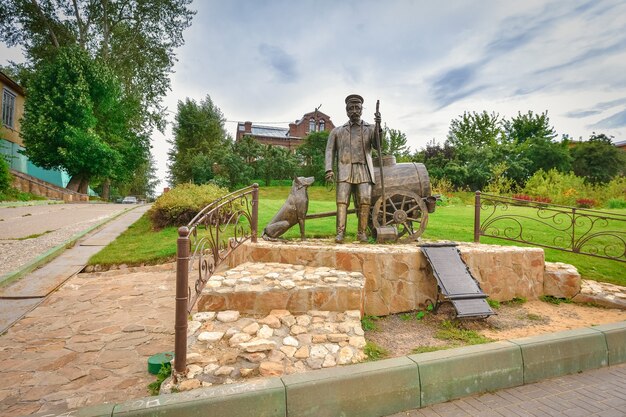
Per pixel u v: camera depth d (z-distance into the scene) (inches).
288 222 253.0
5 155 832.3
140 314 195.5
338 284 172.2
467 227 375.2
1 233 380.2
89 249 331.9
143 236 386.6
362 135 248.5
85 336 167.6
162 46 1058.1
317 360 129.7
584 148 1232.8
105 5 955.3
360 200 247.1
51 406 112.8
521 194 821.2
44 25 946.7
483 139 1552.7
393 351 148.6
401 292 200.8
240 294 164.1
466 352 133.4
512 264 226.7
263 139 1647.4
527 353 140.5
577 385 138.1
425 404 122.9
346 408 112.7
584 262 266.2
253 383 109.4
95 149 839.1
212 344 135.8
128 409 97.7
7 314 192.5
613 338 157.3
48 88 829.8
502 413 118.3
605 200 792.3
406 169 263.4
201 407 101.0
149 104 1103.6
